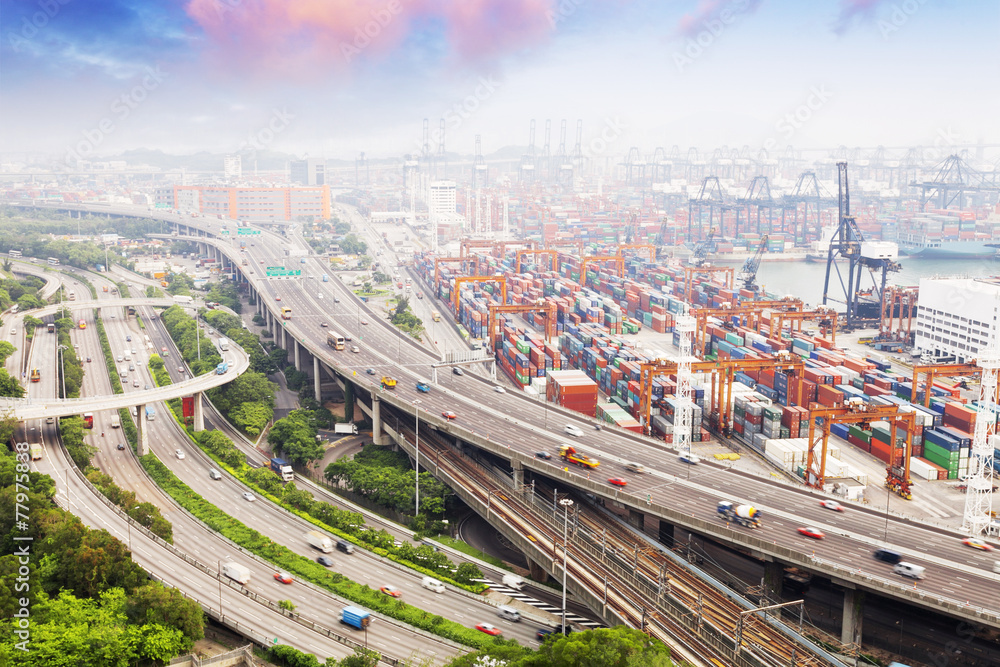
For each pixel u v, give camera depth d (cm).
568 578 18512
